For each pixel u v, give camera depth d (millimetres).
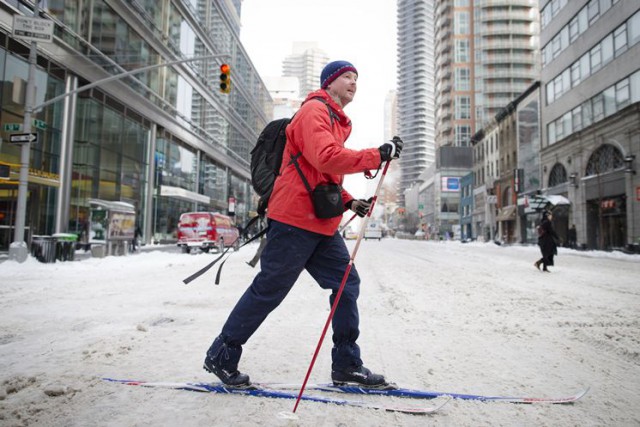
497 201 49844
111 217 16469
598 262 16375
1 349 3162
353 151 2117
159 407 2076
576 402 2252
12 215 16781
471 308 5301
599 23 27688
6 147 16344
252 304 2283
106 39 22969
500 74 88875
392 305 5508
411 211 132375
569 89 31953
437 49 104938
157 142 30234
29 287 7258
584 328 4160
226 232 23578
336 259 2459
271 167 2482
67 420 1908
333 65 2463
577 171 29844
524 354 3217
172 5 31391
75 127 20578
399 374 2709
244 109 54500
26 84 12602
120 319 4430
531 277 9586
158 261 14555
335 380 2422
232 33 47906
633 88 24375
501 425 1946
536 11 87562
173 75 31906
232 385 2312
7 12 16125
